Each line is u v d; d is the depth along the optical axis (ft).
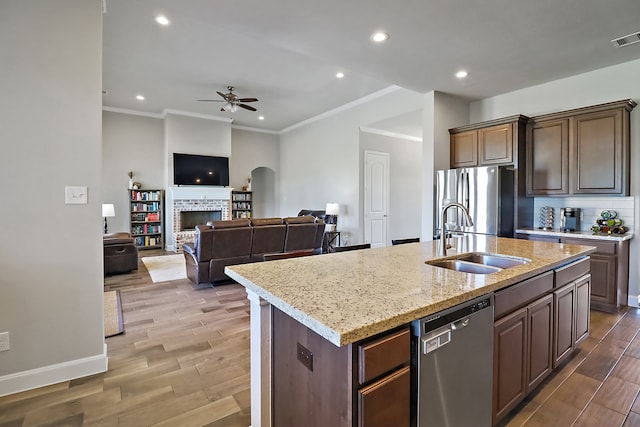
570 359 8.21
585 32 10.14
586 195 12.57
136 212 24.88
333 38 10.63
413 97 18.16
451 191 14.60
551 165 13.38
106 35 13.32
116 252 16.87
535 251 7.75
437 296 4.17
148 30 12.93
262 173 33.65
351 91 20.04
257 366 5.19
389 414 3.57
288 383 4.54
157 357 8.31
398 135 24.48
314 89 19.66
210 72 17.24
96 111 7.34
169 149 24.90
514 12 9.07
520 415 6.16
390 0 8.61
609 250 11.44
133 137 25.38
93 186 7.38
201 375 7.50
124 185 25.17
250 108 19.48
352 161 22.67
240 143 30.22
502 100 15.87
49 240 6.98
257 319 5.13
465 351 4.42
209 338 9.46
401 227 25.12
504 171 13.41
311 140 27.04
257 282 4.86
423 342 3.81
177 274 17.07
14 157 6.62
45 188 6.91
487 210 13.35
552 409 6.33
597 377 7.41
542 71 13.12
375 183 23.27
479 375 4.70
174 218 25.13
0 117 6.48
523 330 5.76
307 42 10.89
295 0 8.63
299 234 16.14
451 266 7.15
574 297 7.56
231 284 15.23
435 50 11.41
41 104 6.82
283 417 4.70
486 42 10.80
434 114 15.51
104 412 6.19
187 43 14.05
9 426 5.78
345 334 3.04
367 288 4.53
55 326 7.09
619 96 12.42
